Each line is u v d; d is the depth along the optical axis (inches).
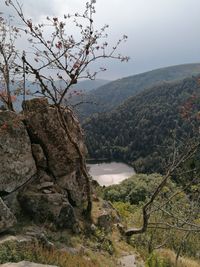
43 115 647.1
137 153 6013.8
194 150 607.8
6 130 578.2
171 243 892.0
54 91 578.9
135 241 788.0
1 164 564.1
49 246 511.2
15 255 444.1
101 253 600.4
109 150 6628.9
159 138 5472.4
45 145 647.8
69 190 665.6
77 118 732.0
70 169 669.3
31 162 611.2
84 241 599.8
